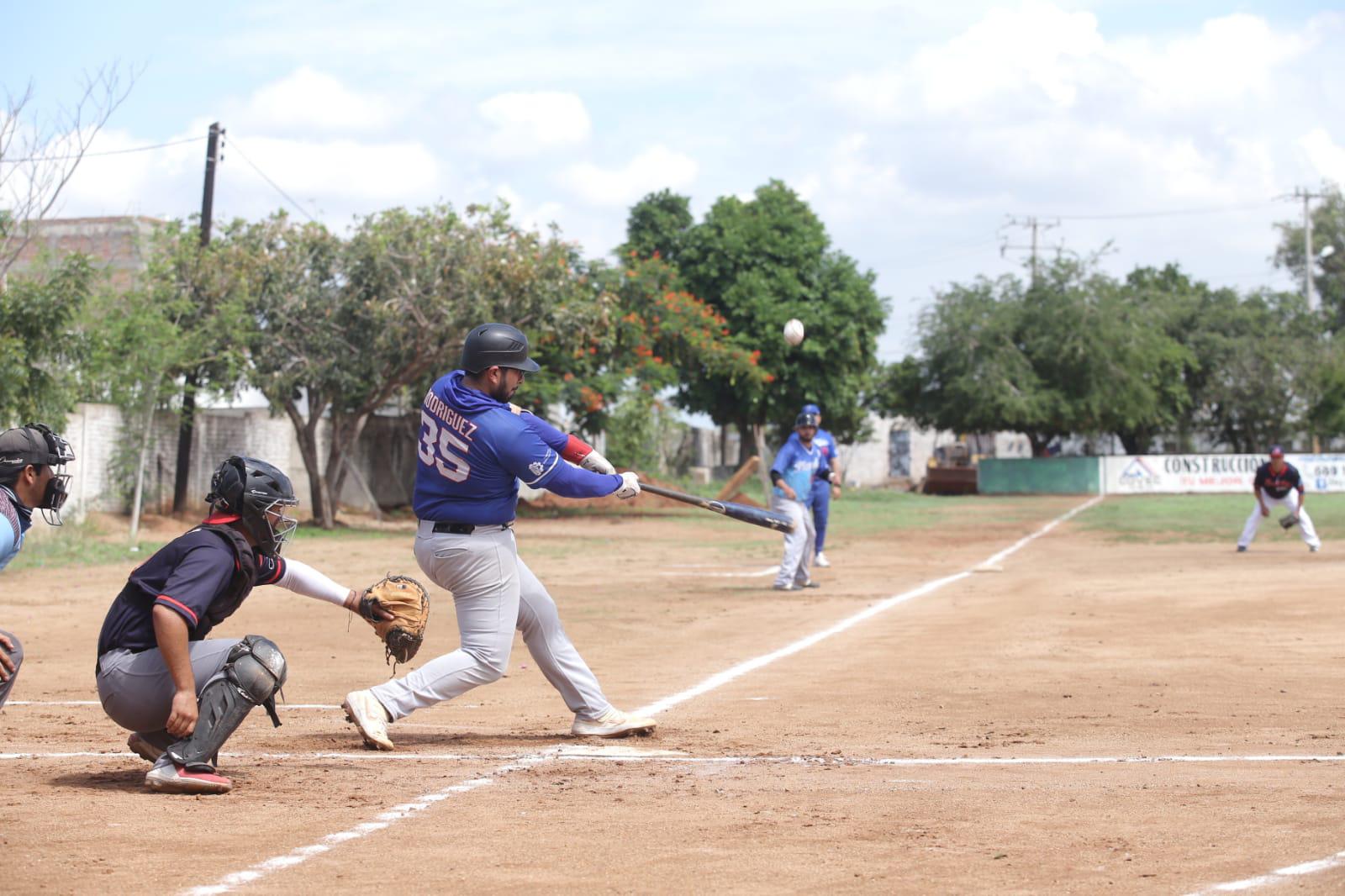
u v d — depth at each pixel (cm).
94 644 1670
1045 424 8550
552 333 4338
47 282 3148
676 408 7512
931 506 6494
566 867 593
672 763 874
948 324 8481
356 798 746
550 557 3198
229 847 627
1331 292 10819
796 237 7912
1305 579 2294
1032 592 2219
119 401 3556
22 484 671
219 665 762
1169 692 1221
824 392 8106
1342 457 8219
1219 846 620
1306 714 1085
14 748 935
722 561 3112
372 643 1666
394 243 4112
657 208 8119
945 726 1047
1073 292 8319
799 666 1434
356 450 5188
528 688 1301
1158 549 3300
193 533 751
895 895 543
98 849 620
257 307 4144
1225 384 8956
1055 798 743
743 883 564
